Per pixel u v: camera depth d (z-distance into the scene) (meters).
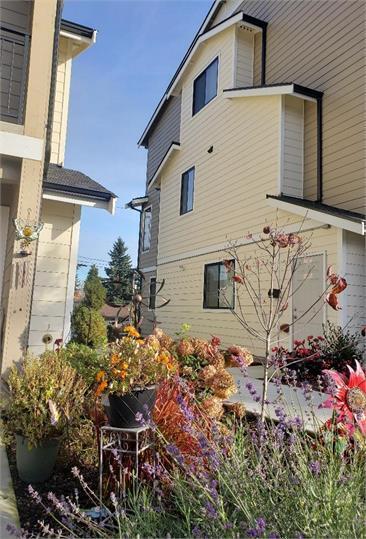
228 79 10.51
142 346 2.86
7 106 6.15
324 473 1.82
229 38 10.66
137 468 2.29
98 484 2.63
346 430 2.05
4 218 6.26
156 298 13.58
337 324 6.84
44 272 6.93
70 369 3.22
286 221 8.19
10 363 4.65
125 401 2.47
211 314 10.39
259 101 9.30
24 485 2.74
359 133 7.48
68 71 8.34
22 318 4.80
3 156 4.98
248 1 11.03
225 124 10.50
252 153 9.40
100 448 2.39
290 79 9.27
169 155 13.13
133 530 1.75
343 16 8.05
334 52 8.20
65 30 7.87
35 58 5.10
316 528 1.53
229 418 2.96
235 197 9.86
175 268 12.55
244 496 1.77
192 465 2.08
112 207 6.57
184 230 12.18
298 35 9.16
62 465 2.99
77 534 2.06
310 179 8.49
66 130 8.43
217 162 10.73
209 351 3.71
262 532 1.46
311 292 7.37
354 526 1.53
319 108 8.38
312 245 7.44
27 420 2.79
